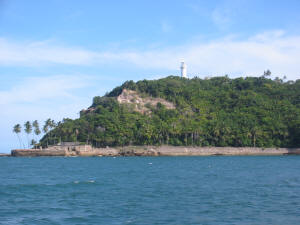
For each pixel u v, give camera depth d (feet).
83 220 116.88
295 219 114.42
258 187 184.65
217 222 112.06
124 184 203.72
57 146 640.58
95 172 292.81
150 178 236.63
